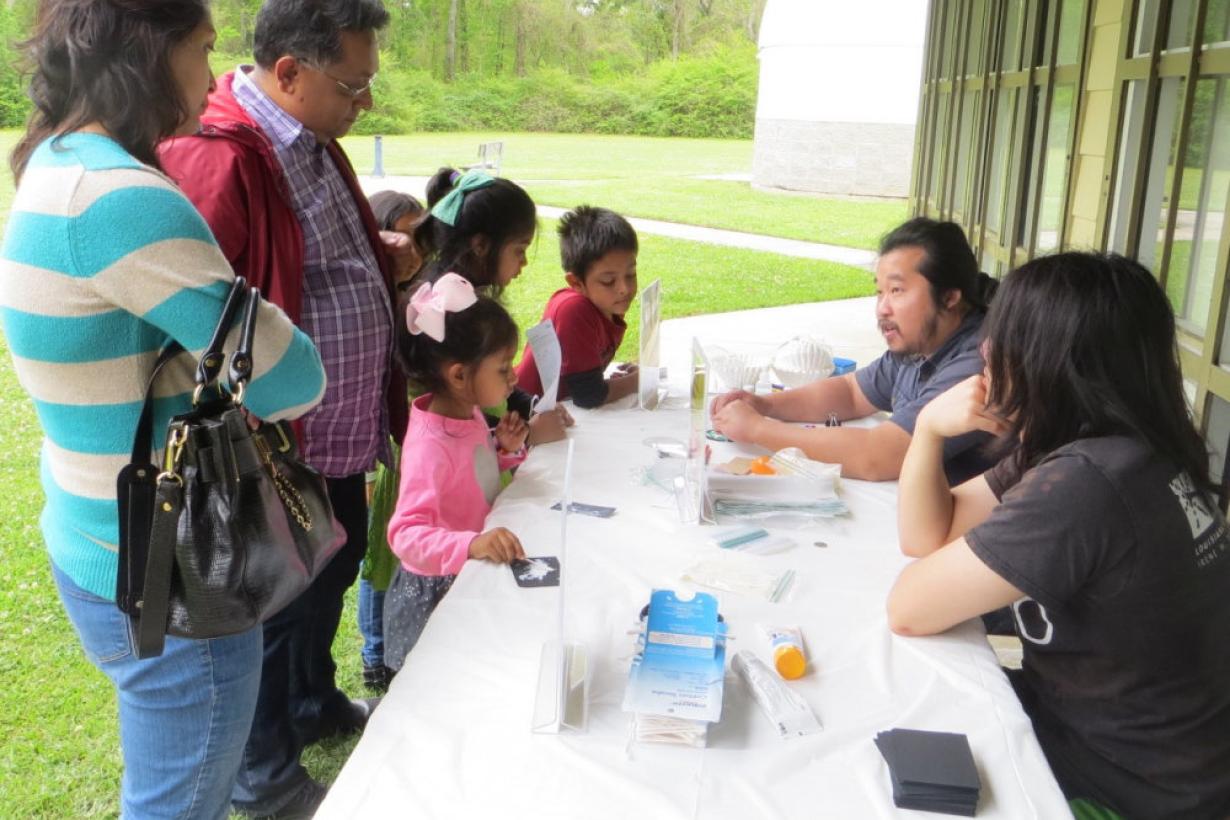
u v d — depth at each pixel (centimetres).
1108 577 121
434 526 173
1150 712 125
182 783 134
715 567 156
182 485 115
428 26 2567
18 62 118
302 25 177
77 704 250
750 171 1973
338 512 208
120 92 114
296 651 216
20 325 114
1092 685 128
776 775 106
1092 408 123
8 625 290
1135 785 127
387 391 215
